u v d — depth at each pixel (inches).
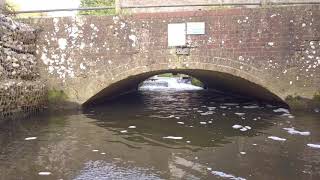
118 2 438.9
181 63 427.2
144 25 429.1
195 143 303.4
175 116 425.1
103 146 293.3
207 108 489.4
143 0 568.1
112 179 221.5
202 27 423.5
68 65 440.1
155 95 669.3
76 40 438.0
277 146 291.0
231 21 422.0
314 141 304.3
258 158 261.1
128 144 299.9
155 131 346.3
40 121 383.2
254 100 575.8
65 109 442.0
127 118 410.6
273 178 222.1
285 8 418.0
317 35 416.5
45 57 442.6
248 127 360.2
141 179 221.3
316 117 395.2
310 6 416.5
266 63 421.7
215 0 562.3
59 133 333.7
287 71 420.8
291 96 422.9
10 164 246.2
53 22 440.1
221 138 319.0
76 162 252.5
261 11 419.8
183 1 569.9
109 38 433.4
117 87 534.0
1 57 371.9
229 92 677.9
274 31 419.8
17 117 387.5
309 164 246.5
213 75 521.7
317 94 419.8
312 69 419.2
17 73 398.3
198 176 226.5
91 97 441.7
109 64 434.6
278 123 374.0
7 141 303.9
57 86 442.0
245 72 423.2
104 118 409.1
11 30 395.2
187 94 688.4
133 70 432.5
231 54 423.2
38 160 255.4
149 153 275.0
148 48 429.4
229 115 427.8
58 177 223.8
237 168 240.5
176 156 267.9
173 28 426.3
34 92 413.7
